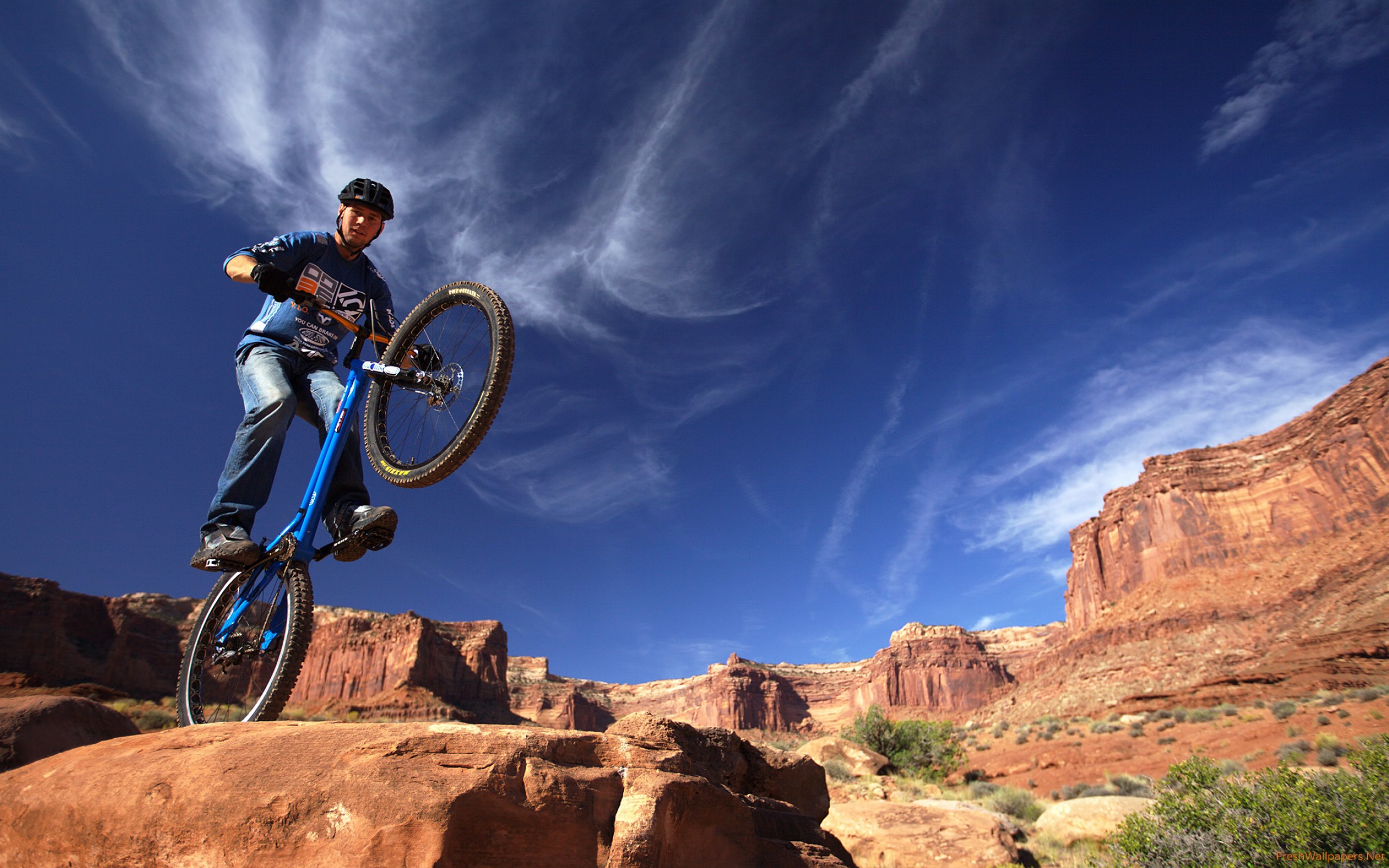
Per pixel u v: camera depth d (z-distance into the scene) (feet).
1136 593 429.38
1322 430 392.06
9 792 12.34
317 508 16.43
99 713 19.80
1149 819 39.83
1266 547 380.58
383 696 457.27
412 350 19.20
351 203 18.60
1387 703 152.97
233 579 16.37
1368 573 287.07
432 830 10.24
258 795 10.64
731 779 22.56
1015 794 112.37
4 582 350.23
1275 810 35.37
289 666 14.46
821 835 21.65
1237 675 246.06
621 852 11.75
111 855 10.85
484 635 583.99
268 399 16.98
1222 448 460.96
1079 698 337.72
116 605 393.50
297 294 17.61
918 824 57.11
